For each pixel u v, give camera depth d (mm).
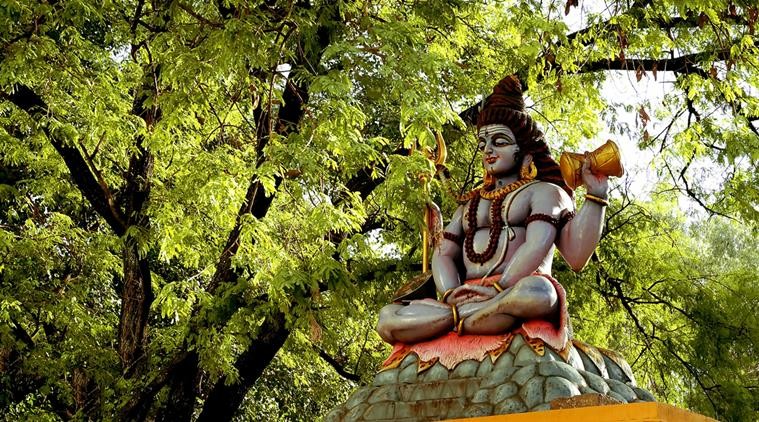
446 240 7219
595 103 12828
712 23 11461
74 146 12164
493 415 5758
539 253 6668
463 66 12484
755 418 13812
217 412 13148
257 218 11773
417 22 11711
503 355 6340
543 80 12680
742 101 13078
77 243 14508
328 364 16609
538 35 11062
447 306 6672
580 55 12094
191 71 9727
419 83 9617
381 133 12695
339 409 6695
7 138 12336
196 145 12867
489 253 6879
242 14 9547
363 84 9953
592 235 6656
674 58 13328
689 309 14188
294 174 10625
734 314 14125
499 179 7164
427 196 7840
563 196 6918
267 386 17859
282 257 10852
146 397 12266
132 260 13203
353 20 10578
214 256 13445
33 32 9789
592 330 14547
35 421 13492
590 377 6227
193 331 11852
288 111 11820
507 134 7102
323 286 12117
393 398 6512
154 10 10586
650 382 14633
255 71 11242
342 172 11359
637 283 14297
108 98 11250
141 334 13148
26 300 13453
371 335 15586
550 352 6270
